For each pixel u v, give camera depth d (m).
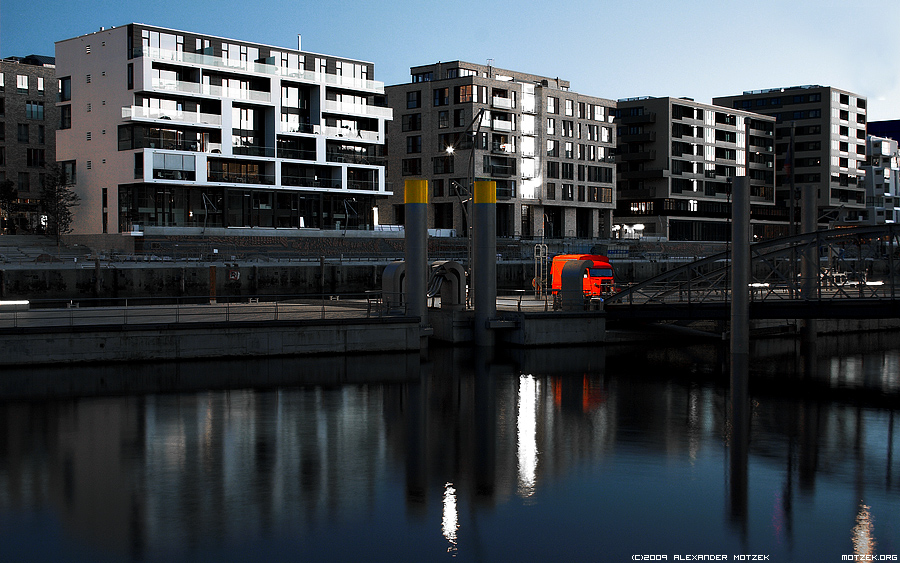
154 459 22.73
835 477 21.75
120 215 89.06
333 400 30.94
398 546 16.86
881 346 49.81
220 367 36.19
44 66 107.06
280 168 96.50
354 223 105.00
